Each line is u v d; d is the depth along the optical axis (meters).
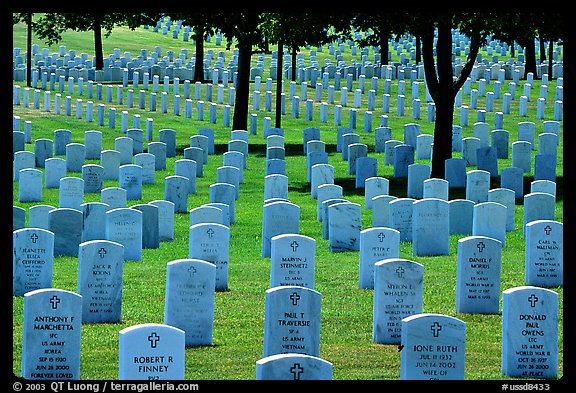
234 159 45.78
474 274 24.94
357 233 32.50
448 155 44.69
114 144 53.03
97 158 52.38
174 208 37.97
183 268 22.42
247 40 55.75
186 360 21.25
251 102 69.94
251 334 23.25
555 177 42.78
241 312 25.08
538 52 97.56
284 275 26.00
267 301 20.52
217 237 27.41
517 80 74.94
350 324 24.08
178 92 71.94
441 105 44.47
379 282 22.59
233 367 20.70
